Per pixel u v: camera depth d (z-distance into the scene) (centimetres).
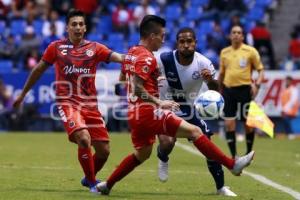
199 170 3844
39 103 6975
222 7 9025
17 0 8962
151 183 3228
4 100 7019
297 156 4991
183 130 2598
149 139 2669
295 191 3048
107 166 3984
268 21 9088
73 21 2809
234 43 4459
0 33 8644
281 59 8575
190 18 9019
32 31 7912
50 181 3209
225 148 5503
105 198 2667
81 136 2731
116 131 6950
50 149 5044
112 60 2838
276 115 6900
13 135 6462
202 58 2925
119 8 8794
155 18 2622
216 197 2780
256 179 3500
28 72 7019
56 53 2833
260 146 5856
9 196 2692
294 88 6881
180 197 2756
